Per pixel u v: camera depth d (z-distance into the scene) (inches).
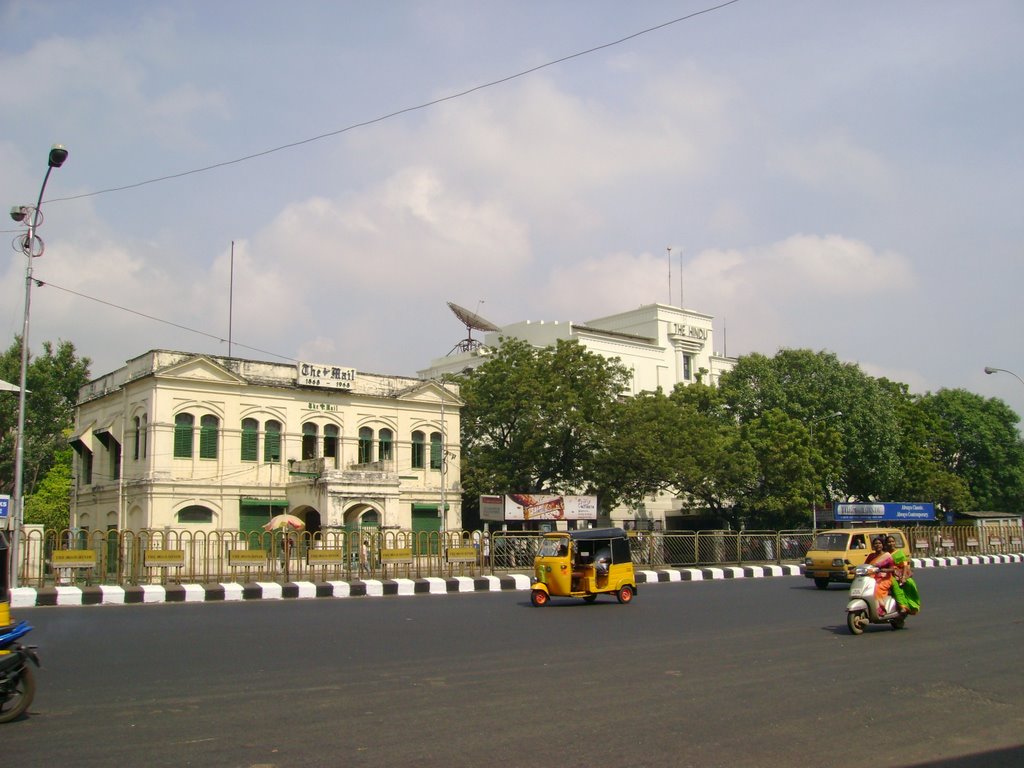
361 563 1325.0
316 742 320.2
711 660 508.1
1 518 944.9
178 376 1732.3
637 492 2078.0
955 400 3289.9
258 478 1813.5
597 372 2059.5
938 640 592.1
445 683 434.9
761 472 2154.3
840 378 2388.0
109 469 1866.4
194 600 953.5
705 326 3011.8
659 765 293.0
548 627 678.5
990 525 2303.2
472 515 2204.7
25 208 971.9
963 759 302.8
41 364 2420.0
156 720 354.0
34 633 632.4
